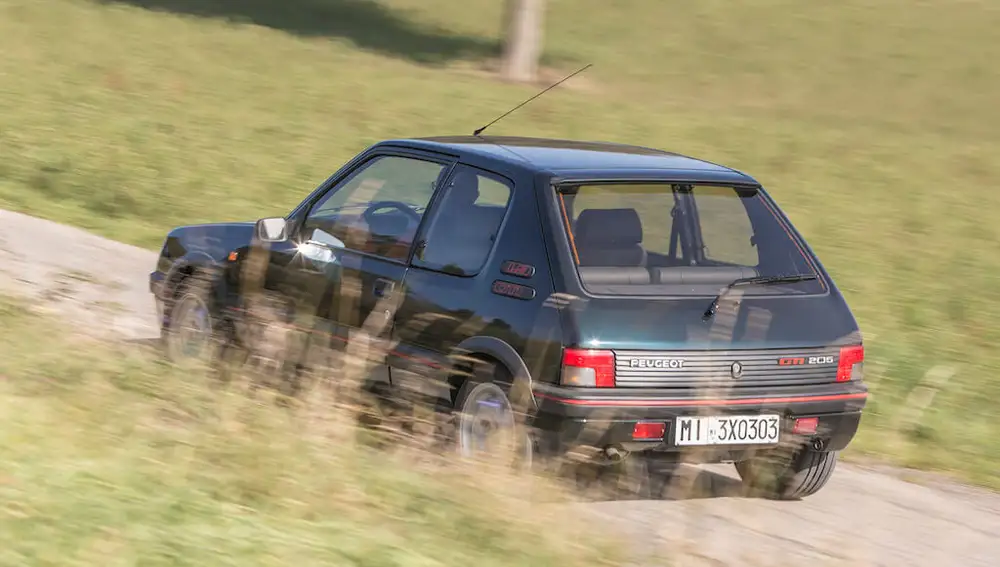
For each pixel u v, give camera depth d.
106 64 91.06
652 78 120.44
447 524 18.89
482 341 23.38
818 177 76.06
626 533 20.73
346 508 18.84
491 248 24.17
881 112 112.56
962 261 58.06
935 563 22.81
